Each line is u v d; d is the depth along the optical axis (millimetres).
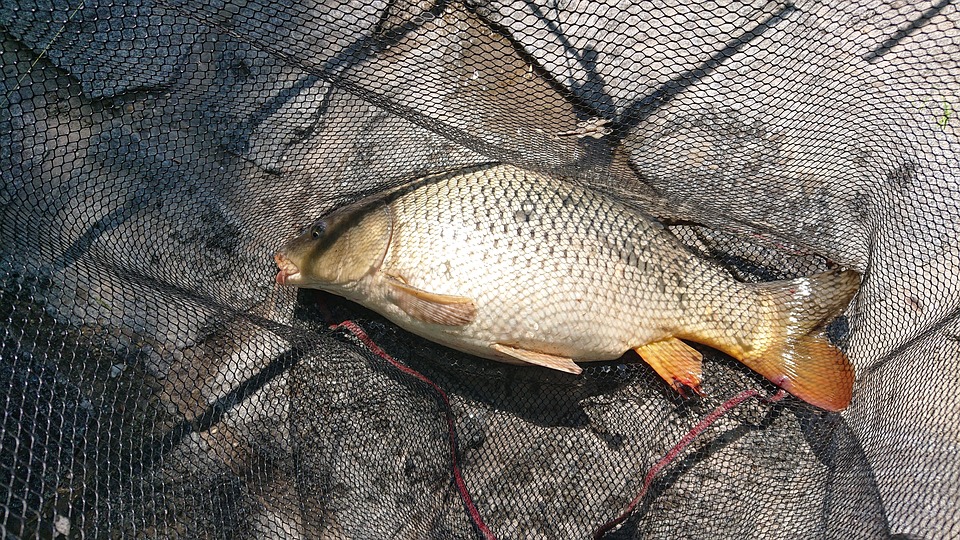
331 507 797
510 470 826
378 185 848
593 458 828
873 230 821
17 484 728
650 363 811
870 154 816
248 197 851
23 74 827
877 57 807
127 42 835
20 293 792
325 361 824
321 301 854
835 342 825
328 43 827
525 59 829
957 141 809
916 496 766
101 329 798
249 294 839
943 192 810
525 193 794
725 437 826
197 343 812
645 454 827
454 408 836
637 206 822
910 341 810
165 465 776
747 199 824
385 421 824
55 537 727
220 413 803
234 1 823
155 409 793
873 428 796
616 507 817
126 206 831
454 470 823
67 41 830
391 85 821
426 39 827
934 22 800
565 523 816
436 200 800
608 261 795
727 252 849
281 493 792
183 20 832
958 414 790
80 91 835
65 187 822
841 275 810
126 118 840
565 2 824
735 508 808
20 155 815
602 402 838
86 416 776
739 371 838
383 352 841
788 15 807
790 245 839
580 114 826
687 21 793
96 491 737
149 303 806
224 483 782
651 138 824
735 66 812
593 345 802
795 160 817
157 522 755
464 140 812
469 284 788
